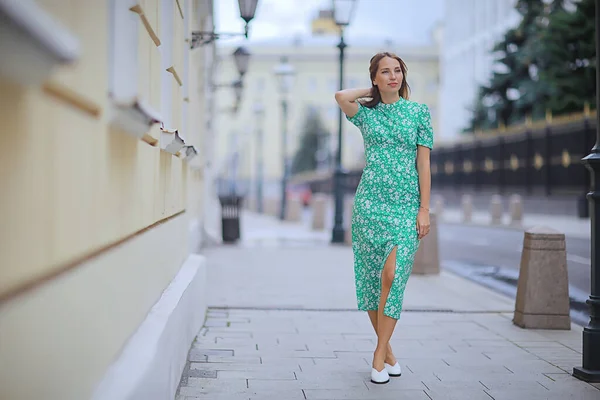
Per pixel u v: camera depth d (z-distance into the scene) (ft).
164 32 14.84
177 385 13.25
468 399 13.10
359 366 15.56
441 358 16.49
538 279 20.42
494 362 16.16
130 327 9.96
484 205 107.04
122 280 9.31
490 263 41.32
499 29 155.33
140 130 9.52
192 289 17.08
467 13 177.68
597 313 14.83
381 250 13.94
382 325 13.88
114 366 8.54
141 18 9.91
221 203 52.70
